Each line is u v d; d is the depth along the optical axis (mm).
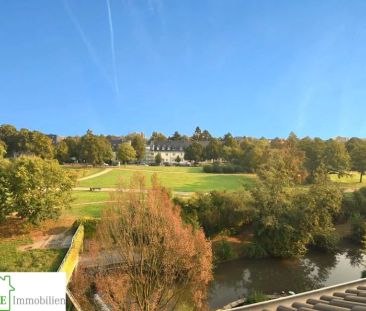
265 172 38781
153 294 20109
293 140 80875
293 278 30641
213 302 25531
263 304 8141
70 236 30984
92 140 93312
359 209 47656
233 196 38906
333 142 74438
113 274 21812
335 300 8008
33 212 31125
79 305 20312
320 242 37562
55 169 33125
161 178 72375
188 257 20969
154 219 21078
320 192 35688
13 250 26812
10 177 31172
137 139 129125
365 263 34656
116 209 22188
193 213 36531
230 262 33875
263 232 35250
